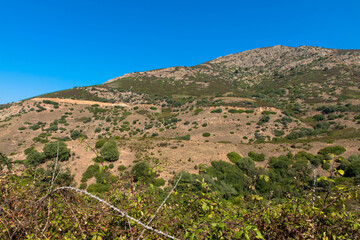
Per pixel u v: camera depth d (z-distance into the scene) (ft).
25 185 8.77
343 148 81.82
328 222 7.48
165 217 8.14
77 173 66.18
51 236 7.04
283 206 7.75
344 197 7.27
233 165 71.51
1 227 6.78
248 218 7.55
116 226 7.63
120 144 94.38
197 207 8.43
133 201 8.21
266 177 8.87
